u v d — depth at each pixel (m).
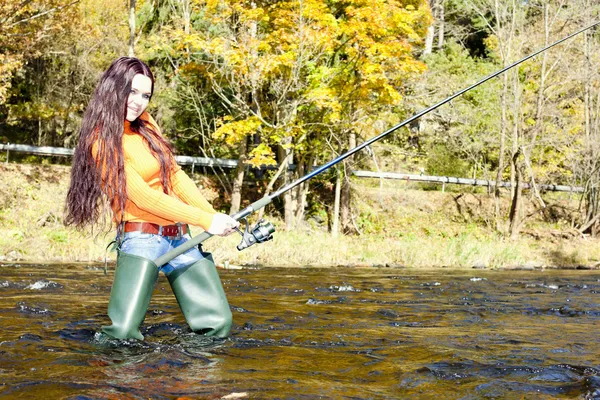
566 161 22.61
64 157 21.31
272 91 16.67
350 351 3.54
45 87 20.44
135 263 3.61
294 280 8.68
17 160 20.97
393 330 4.38
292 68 15.46
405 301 6.31
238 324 4.40
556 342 4.05
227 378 2.83
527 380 2.92
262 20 15.77
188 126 21.02
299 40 15.25
